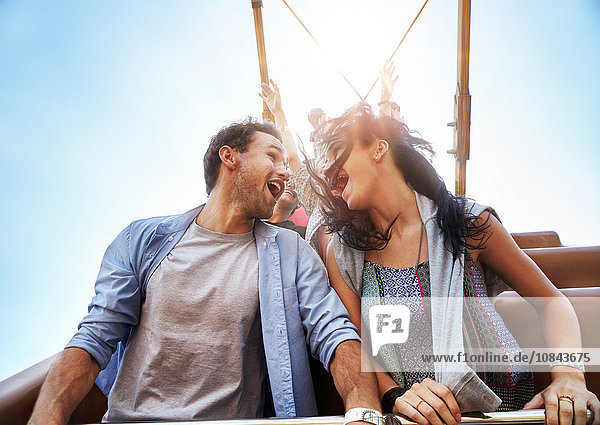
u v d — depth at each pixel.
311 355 1.13
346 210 1.09
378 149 1.04
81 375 0.97
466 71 2.50
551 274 1.40
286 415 1.01
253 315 1.09
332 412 1.12
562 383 0.85
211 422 0.82
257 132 1.27
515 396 0.90
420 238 1.01
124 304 1.08
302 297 1.10
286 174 1.24
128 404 1.03
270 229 1.21
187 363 1.03
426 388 0.82
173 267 1.11
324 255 1.31
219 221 1.20
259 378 1.08
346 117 1.07
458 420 0.79
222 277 1.11
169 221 1.20
